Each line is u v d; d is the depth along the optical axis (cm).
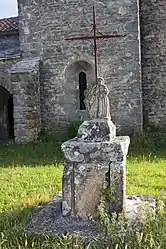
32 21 1398
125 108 1311
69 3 1348
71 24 1352
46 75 1390
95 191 514
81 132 539
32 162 1013
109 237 437
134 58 1295
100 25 1323
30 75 1302
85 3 1332
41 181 791
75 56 1353
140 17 1404
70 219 512
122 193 506
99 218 496
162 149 1168
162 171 861
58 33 1368
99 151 514
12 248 430
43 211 549
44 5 1378
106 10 1312
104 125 536
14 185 762
